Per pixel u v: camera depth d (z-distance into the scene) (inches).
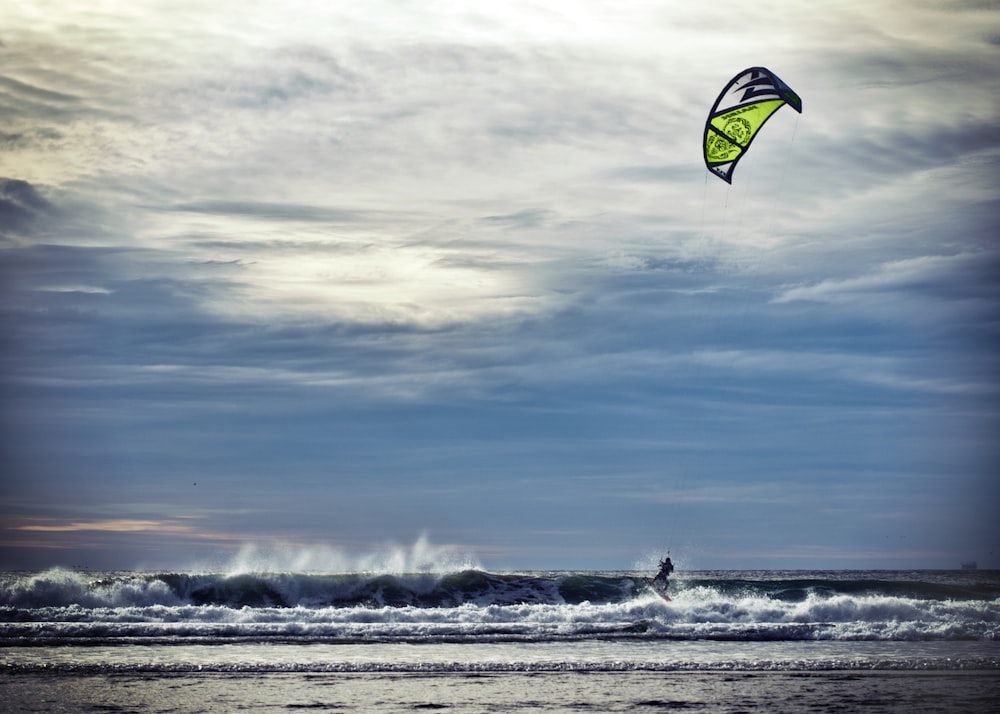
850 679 878.4
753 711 743.7
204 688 824.3
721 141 1157.1
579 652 1045.8
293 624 1216.8
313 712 734.5
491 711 740.0
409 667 928.3
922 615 1347.2
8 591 1348.4
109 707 751.7
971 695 807.7
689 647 1091.9
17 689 816.3
